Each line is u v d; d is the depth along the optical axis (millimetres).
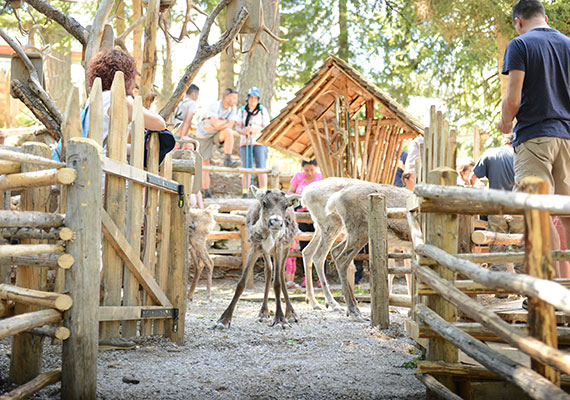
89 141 3381
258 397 3660
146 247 4812
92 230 3361
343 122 10539
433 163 3842
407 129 10398
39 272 3959
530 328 2238
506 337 2299
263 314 6832
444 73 18266
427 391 3500
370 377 4207
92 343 3354
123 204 4336
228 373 4207
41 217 3201
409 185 8898
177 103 7219
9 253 2844
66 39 17422
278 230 5949
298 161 20469
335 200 7473
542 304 2197
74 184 3342
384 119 10602
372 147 10742
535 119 4602
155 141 4918
